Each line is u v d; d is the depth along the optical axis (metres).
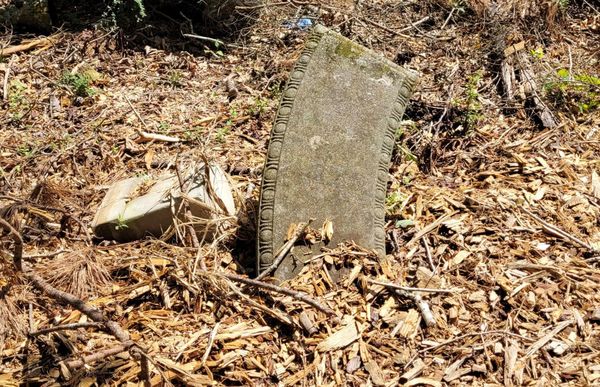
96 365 1.46
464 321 1.58
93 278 1.67
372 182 1.73
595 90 2.47
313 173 1.71
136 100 2.52
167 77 2.66
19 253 1.48
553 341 1.51
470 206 1.94
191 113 2.46
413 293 1.61
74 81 2.55
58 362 1.47
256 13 3.03
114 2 2.79
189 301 1.62
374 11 3.14
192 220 1.78
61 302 1.63
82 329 1.55
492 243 1.80
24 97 2.51
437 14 3.10
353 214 1.71
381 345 1.52
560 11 2.99
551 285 1.65
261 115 2.44
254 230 1.84
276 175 1.70
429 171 2.16
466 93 2.52
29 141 2.30
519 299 1.62
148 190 1.89
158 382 1.41
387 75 1.82
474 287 1.66
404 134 2.30
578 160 2.16
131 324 1.58
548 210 1.93
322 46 1.80
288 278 1.65
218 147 2.27
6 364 1.48
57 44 2.79
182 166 2.12
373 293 1.62
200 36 2.82
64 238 1.86
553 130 2.29
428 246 1.79
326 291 1.63
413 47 2.88
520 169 2.12
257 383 1.45
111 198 1.92
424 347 1.51
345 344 1.51
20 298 1.61
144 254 1.76
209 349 1.49
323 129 1.73
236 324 1.56
